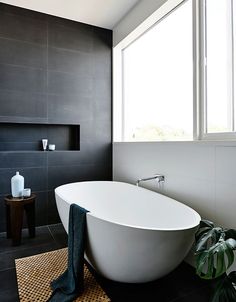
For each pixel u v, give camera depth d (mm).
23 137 2725
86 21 2805
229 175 1485
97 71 2936
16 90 2469
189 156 1805
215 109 1749
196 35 1825
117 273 1387
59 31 2699
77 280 1410
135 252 1275
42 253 1950
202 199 1685
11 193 2355
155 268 1334
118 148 2889
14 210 2092
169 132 2281
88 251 1446
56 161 2693
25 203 2137
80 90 2826
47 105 2631
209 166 1629
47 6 2475
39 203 2598
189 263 1784
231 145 1462
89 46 2883
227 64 1676
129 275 1369
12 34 2453
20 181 2230
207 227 1326
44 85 2613
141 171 2424
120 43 2861
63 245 2111
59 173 2707
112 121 3031
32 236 2283
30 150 2760
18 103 2477
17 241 2107
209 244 1217
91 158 2910
